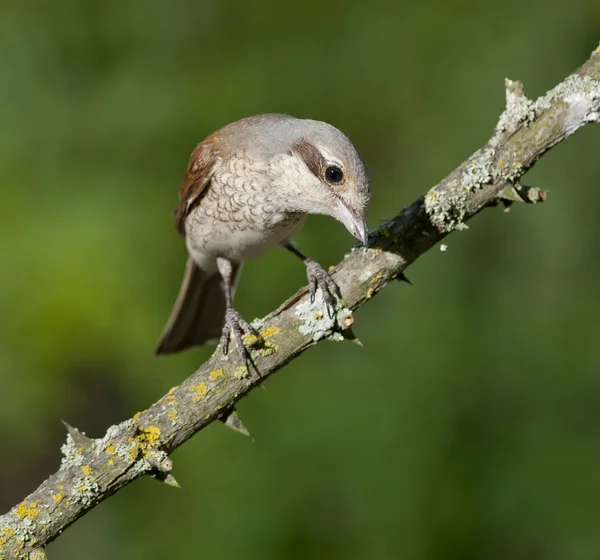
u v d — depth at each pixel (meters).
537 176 11.71
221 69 12.11
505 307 11.16
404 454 10.10
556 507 9.74
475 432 10.26
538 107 6.29
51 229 11.01
